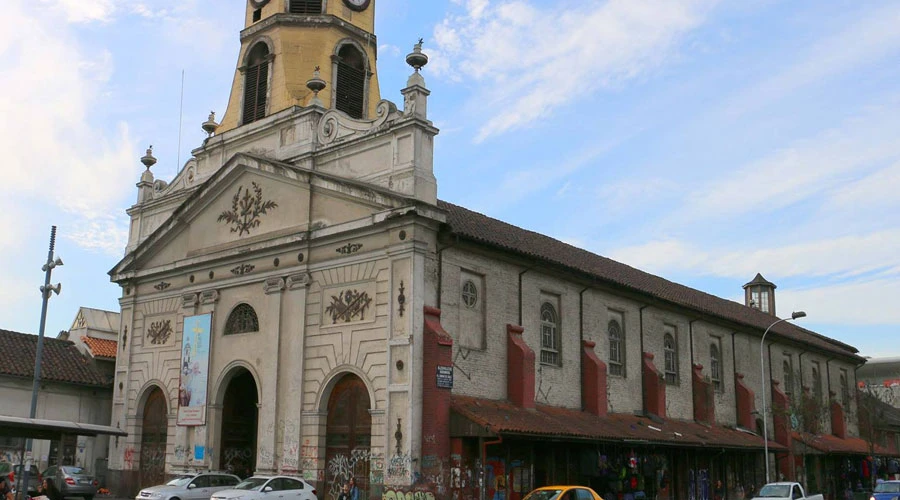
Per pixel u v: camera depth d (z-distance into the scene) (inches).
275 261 1221.1
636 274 1710.1
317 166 1217.4
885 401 3105.3
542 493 908.0
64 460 1456.7
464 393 1104.2
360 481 1067.9
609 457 1261.1
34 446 1411.2
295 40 1368.1
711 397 1615.4
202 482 1096.2
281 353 1181.7
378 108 1157.1
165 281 1402.6
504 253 1184.8
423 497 989.2
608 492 1248.2
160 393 1381.6
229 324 1278.3
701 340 1674.5
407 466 1000.9
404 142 1111.0
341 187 1151.0
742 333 1823.3
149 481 1350.9
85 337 1573.6
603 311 1412.4
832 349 2201.0
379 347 1066.7
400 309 1055.6
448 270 1115.9
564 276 1310.3
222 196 1336.1
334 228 1146.0
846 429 2218.3
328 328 1133.1
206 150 1407.5
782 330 2039.9
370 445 1058.7
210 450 1248.2
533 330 1251.2
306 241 1177.4
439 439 1015.6
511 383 1173.1
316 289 1165.1
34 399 1112.8
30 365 1435.8
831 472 1983.3
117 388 1434.5
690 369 1611.7
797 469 1793.8
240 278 1268.5
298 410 1136.8
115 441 1413.6
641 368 1470.2
